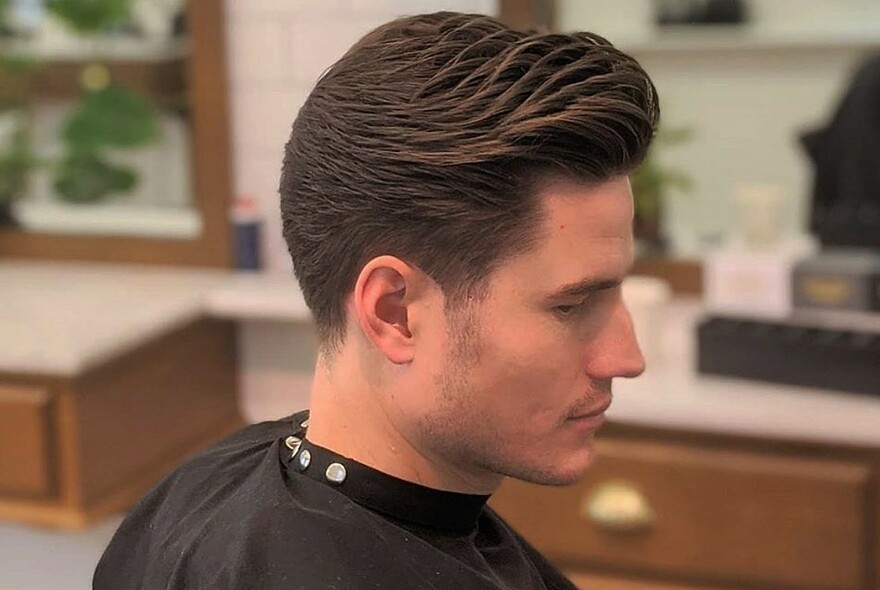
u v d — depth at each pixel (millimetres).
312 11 1965
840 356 1521
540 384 637
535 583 727
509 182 611
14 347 1639
